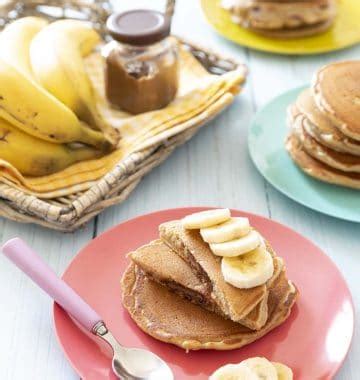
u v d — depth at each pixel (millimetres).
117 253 531
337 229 582
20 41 679
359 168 591
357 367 474
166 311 483
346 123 584
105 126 644
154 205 603
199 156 655
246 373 426
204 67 744
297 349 464
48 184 587
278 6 786
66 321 476
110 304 496
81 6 768
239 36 800
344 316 478
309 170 605
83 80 641
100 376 445
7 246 501
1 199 561
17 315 508
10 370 473
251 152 633
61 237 571
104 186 553
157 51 661
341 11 836
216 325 473
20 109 572
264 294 463
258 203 606
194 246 488
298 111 636
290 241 538
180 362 458
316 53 790
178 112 644
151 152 611
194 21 851
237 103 721
